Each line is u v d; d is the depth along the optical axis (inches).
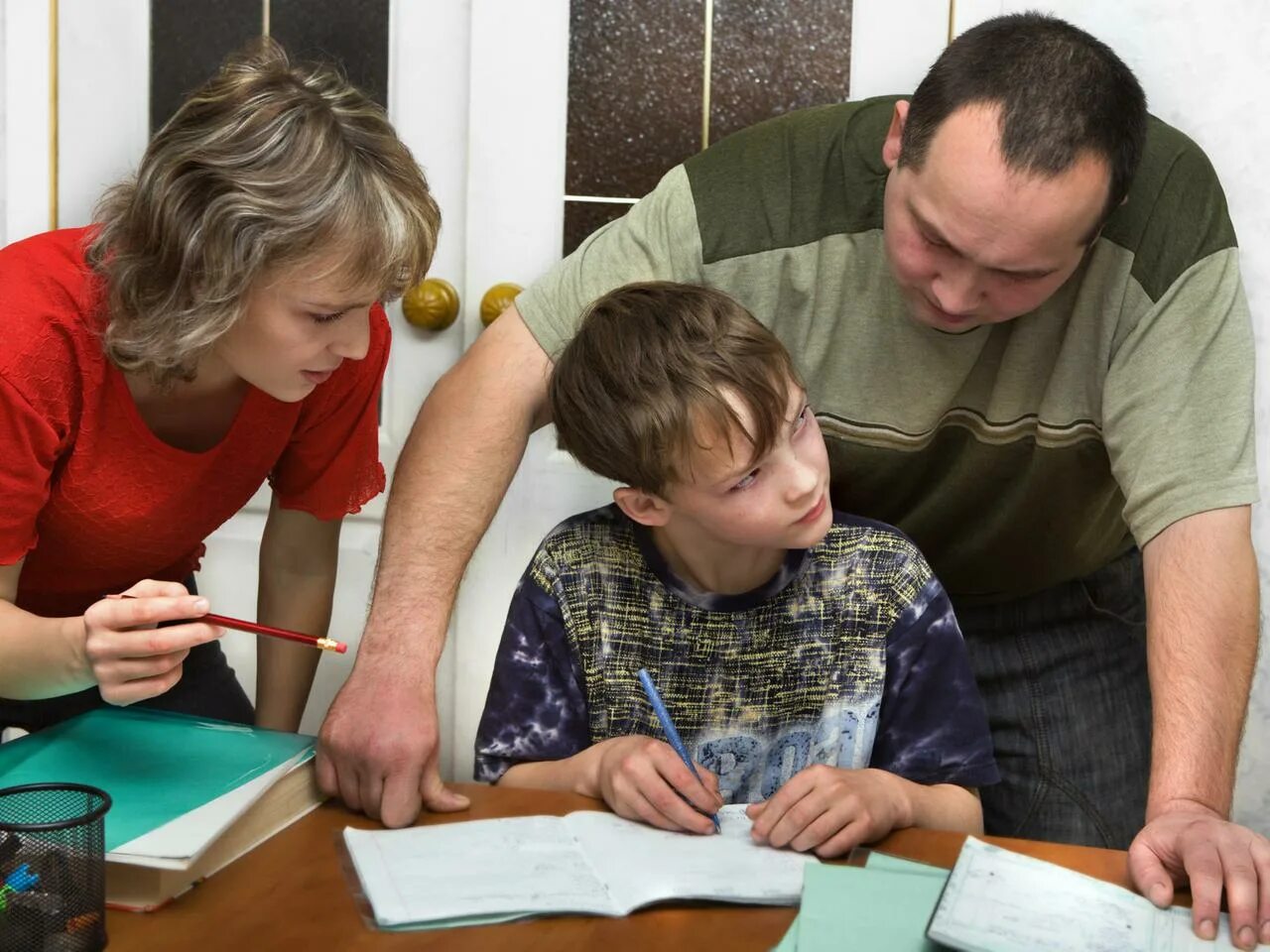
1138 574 59.7
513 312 51.5
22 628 37.9
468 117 71.2
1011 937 30.4
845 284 50.5
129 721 41.7
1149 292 46.8
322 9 72.2
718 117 69.8
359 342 39.7
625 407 41.1
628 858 35.9
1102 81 39.9
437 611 45.8
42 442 40.9
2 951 29.9
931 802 40.7
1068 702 58.2
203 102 37.1
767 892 33.9
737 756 46.5
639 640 46.7
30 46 74.1
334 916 32.7
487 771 46.0
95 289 40.8
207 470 46.9
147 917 32.5
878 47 68.0
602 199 71.0
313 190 36.1
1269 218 65.3
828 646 46.4
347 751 39.0
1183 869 35.0
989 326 49.3
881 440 52.7
